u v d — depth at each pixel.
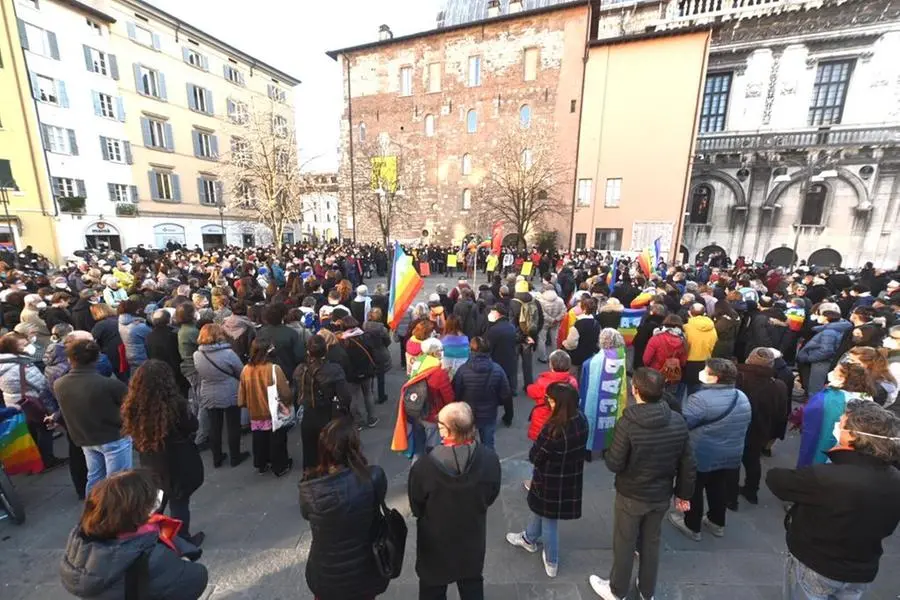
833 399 3.35
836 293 10.29
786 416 4.13
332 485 1.98
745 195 27.31
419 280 6.12
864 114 24.44
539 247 27.25
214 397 4.42
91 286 8.89
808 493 2.08
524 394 6.92
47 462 4.57
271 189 22.39
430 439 4.26
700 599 2.94
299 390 4.08
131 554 1.55
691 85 25.25
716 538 3.57
